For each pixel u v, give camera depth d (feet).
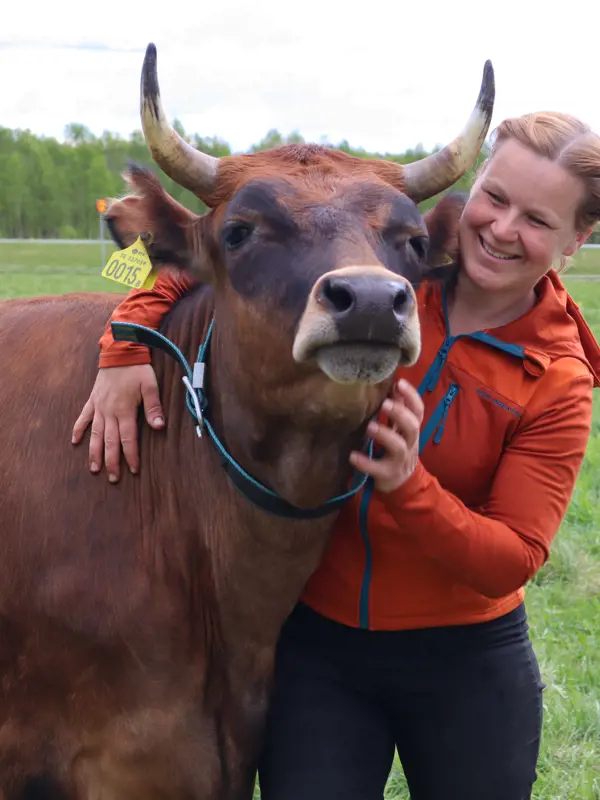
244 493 9.56
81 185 227.61
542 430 9.48
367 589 9.94
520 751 10.30
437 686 10.15
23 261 110.42
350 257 7.97
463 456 9.66
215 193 9.31
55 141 251.39
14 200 222.69
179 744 10.16
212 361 9.91
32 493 10.24
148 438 10.36
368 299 7.25
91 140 257.34
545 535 9.39
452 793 10.38
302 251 8.29
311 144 9.63
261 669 10.52
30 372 10.94
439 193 10.07
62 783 10.41
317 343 7.45
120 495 10.22
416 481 8.73
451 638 10.03
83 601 9.93
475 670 10.10
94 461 10.18
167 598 10.10
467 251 9.77
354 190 8.67
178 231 9.96
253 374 8.75
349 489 9.52
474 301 9.93
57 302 11.83
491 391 9.55
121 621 9.92
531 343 9.67
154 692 10.04
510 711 10.19
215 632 10.43
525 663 10.32
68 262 109.91
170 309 10.89
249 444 9.27
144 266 10.01
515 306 9.91
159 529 10.24
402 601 9.91
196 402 9.70
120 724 10.10
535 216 9.36
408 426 8.45
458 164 9.59
